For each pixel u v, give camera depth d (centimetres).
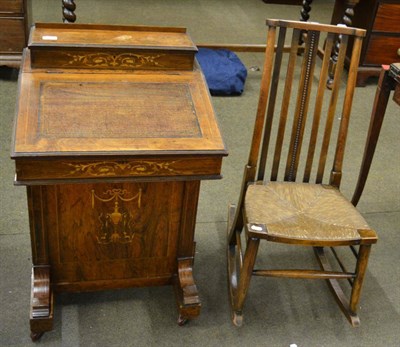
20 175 135
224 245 214
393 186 263
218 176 149
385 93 195
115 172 141
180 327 176
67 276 173
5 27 305
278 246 217
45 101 145
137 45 159
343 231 161
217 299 189
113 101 150
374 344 177
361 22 355
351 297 179
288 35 457
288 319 183
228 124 306
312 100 346
